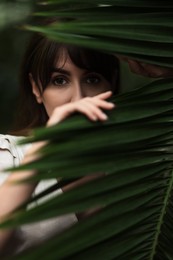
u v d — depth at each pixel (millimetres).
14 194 746
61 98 999
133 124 644
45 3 675
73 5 688
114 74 1068
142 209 678
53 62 985
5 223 544
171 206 716
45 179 565
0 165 916
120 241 663
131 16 658
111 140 616
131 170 641
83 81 1001
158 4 699
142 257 701
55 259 587
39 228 902
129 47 663
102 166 604
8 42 3062
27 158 675
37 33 1022
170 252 730
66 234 595
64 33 624
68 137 590
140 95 664
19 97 1145
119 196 632
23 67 1103
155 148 673
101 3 690
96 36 643
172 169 689
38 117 1132
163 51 680
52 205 569
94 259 638
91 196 600
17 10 2574
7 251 896
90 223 613
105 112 631
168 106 672
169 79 678
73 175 580
